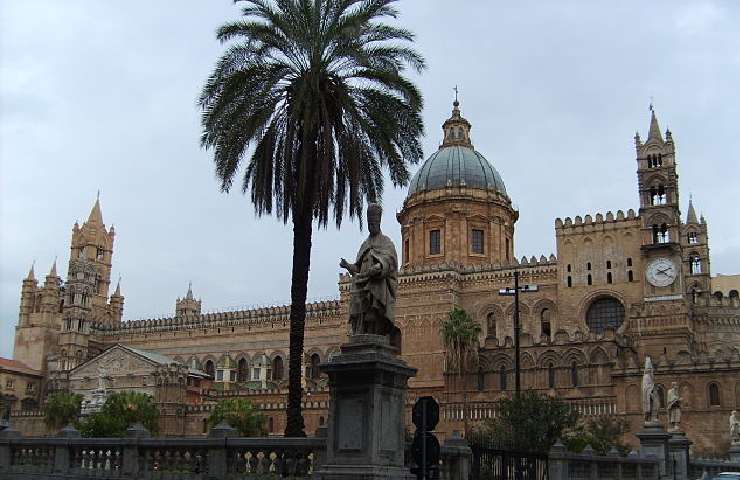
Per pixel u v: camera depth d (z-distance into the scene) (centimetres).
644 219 9312
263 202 3844
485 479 2847
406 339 10162
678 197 9562
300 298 3638
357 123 3753
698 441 7519
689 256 11675
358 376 2084
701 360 7688
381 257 2194
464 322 9112
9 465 3020
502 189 11369
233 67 3772
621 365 8306
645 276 9106
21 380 14138
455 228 10812
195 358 13150
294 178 3778
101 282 16550
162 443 2647
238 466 2486
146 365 12094
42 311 15088
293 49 3831
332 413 2112
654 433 4653
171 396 11638
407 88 3803
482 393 8700
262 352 12512
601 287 9450
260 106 3747
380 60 3762
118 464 2767
